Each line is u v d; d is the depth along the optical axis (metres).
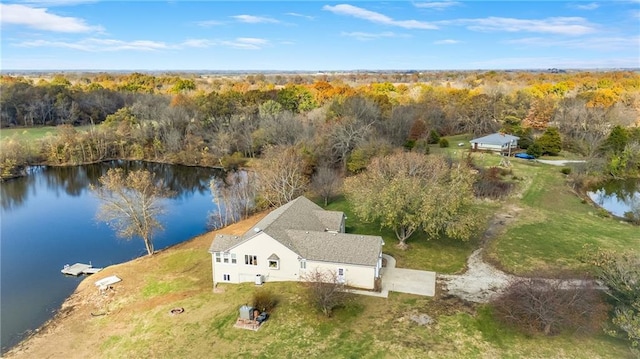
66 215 64.12
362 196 46.38
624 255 33.25
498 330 29.69
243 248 37.31
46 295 40.03
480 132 98.75
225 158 92.31
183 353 29.20
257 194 62.09
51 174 89.81
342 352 28.05
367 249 36.00
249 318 31.70
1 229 58.09
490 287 35.72
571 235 47.56
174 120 102.25
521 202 58.47
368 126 77.88
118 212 48.44
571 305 29.58
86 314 36.31
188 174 89.69
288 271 37.03
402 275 38.03
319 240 37.56
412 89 145.00
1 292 40.56
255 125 100.00
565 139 90.44
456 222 41.47
